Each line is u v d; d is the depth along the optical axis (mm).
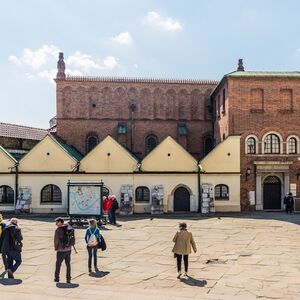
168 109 51250
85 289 13578
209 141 51750
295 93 42562
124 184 40719
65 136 50156
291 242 23922
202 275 16250
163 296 12766
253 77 42312
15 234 15164
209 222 33281
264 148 42250
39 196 40594
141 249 21750
